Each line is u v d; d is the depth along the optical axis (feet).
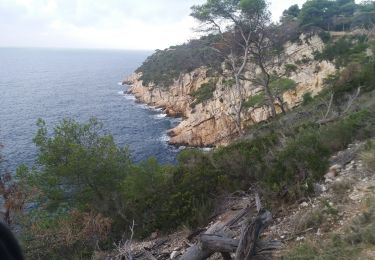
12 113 255.29
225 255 21.86
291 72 151.43
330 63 140.26
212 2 87.86
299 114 68.59
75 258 31.81
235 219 27.61
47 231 33.83
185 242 28.22
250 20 91.45
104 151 53.31
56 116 243.81
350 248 18.70
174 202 34.88
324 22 201.46
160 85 266.77
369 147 31.83
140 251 29.14
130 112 252.83
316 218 23.34
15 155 149.89
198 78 222.89
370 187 25.43
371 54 121.08
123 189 44.75
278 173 30.73
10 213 37.14
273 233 24.22
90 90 385.91
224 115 160.45
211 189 35.63
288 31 127.03
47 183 49.11
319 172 29.81
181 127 179.83
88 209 45.16
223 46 109.70
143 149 162.71
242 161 36.22
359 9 251.19
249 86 154.81
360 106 52.60
